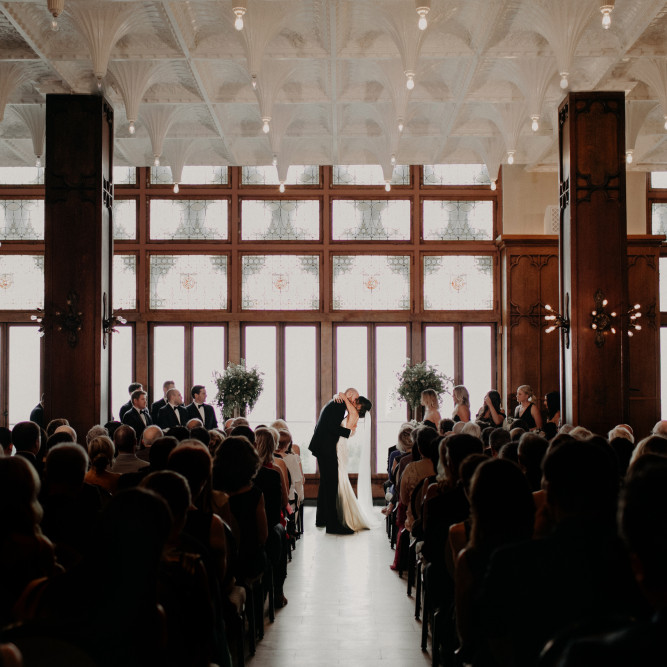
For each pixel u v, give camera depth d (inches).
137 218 569.0
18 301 562.9
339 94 437.4
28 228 565.6
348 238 572.4
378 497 567.8
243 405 534.0
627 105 470.3
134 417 434.3
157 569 86.9
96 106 398.9
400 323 573.3
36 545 109.3
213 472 197.0
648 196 567.8
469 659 123.2
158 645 87.7
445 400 571.2
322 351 569.6
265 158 549.6
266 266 570.6
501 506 113.8
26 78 402.9
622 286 393.1
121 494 86.5
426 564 221.9
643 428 525.7
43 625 83.4
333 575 324.2
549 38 343.3
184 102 437.1
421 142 534.3
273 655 218.1
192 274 569.0
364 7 343.0
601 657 57.1
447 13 346.0
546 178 568.1
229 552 156.0
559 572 88.8
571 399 394.0
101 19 343.6
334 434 436.5
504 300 552.1
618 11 343.9
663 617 56.7
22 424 232.2
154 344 572.4
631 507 60.8
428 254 570.6
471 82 402.9
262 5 341.7
